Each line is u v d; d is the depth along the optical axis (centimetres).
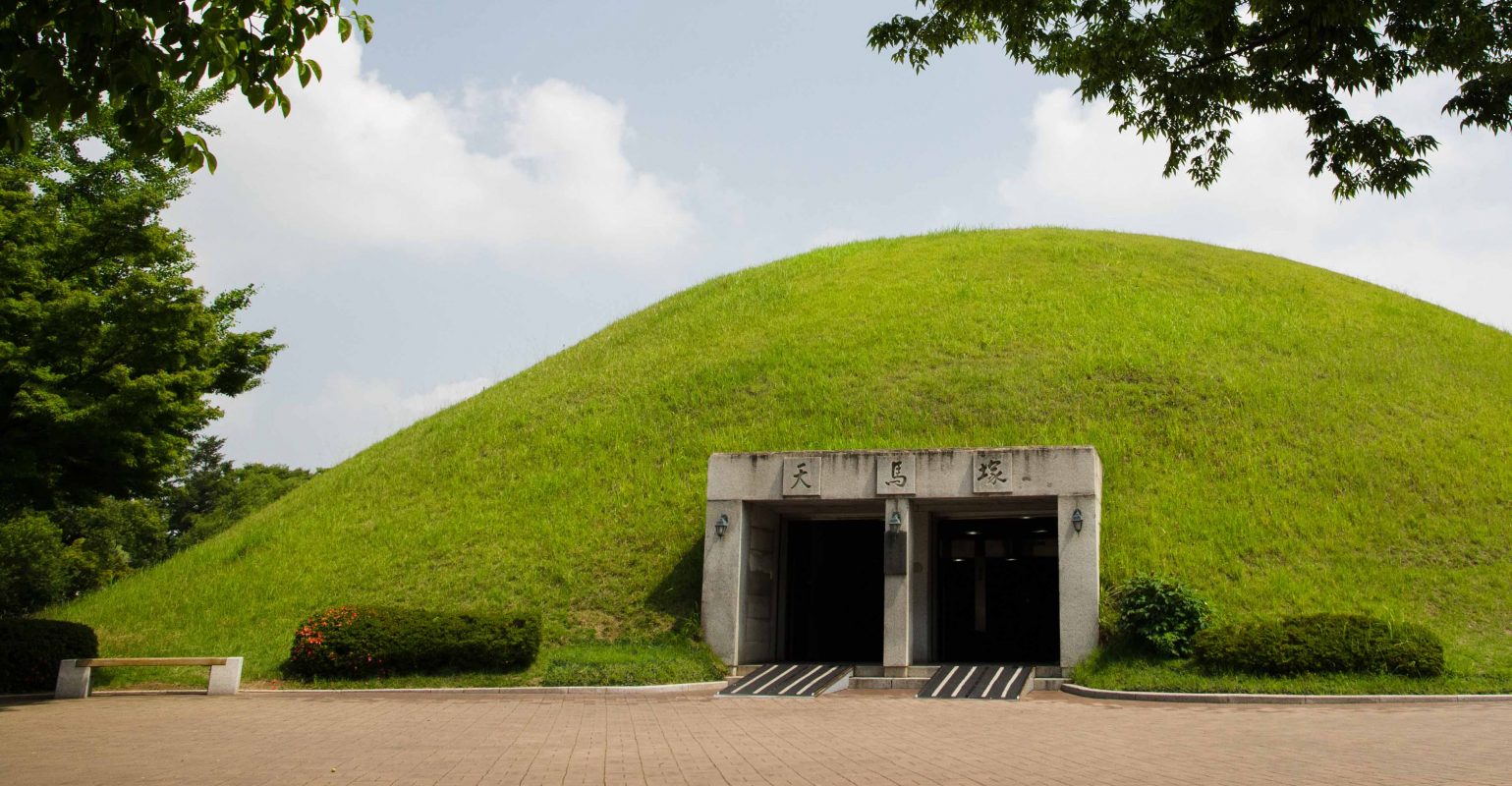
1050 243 4303
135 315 1852
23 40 709
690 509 2581
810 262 4450
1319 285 3784
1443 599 2084
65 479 1936
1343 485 2464
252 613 2405
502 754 1071
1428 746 1073
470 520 2697
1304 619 1759
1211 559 2220
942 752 1070
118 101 757
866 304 3716
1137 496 2447
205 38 758
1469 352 3238
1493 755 1002
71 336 1800
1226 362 3034
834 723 1370
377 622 1952
